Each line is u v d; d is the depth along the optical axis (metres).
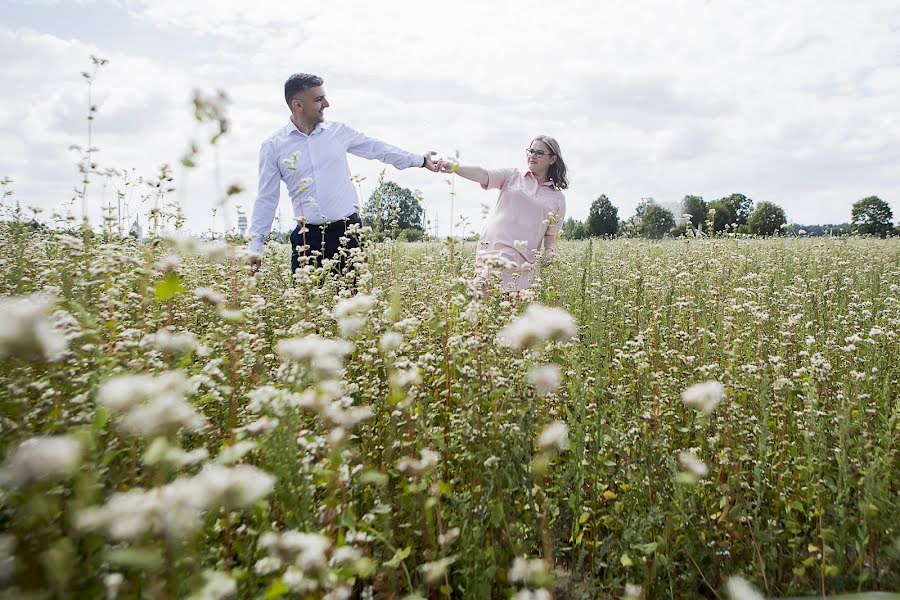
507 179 5.80
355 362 3.41
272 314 4.24
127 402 1.45
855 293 5.94
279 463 1.88
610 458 2.90
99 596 1.52
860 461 2.63
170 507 1.30
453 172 4.21
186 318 3.96
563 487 2.57
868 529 2.39
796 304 5.23
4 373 2.37
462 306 3.55
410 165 5.92
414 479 2.17
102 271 3.36
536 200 5.66
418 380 2.51
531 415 2.40
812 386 2.90
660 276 6.63
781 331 4.18
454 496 2.18
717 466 2.80
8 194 6.22
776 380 3.26
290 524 1.87
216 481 1.36
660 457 2.66
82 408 2.10
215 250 3.24
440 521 2.15
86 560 1.60
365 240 4.94
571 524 2.68
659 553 2.33
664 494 2.52
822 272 7.60
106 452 1.91
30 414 2.00
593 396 3.07
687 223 9.08
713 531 2.53
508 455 2.33
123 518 1.29
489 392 2.70
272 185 5.54
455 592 2.29
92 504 1.51
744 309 4.91
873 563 2.35
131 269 3.63
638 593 1.97
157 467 1.64
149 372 2.47
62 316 2.39
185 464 1.90
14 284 4.05
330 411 1.93
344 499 2.06
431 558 2.06
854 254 9.34
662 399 3.26
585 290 5.13
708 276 6.53
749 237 11.70
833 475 2.69
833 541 2.32
